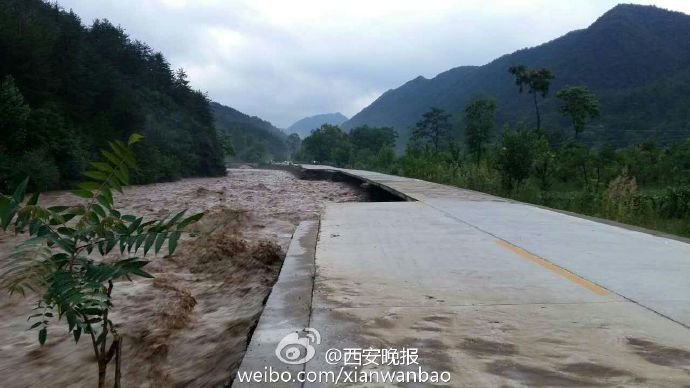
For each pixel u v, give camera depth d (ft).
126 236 7.64
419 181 82.89
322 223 29.60
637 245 21.94
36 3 162.09
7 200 7.06
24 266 7.26
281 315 12.55
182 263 25.73
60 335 15.78
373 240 23.65
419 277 16.37
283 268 18.01
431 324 11.73
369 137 332.19
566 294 14.19
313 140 359.66
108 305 7.32
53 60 125.29
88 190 7.98
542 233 25.45
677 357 9.69
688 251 20.51
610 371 9.06
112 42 195.00
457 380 8.76
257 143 514.68
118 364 8.52
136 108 148.05
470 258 19.31
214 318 17.13
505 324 11.68
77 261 7.80
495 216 32.86
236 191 99.50
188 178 176.35
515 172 64.69
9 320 17.48
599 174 85.87
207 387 11.21
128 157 8.02
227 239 29.19
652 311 12.60
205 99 230.07
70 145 102.73
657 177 95.50
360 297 14.08
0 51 104.32
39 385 12.53
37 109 103.09
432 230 26.68
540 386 8.50
